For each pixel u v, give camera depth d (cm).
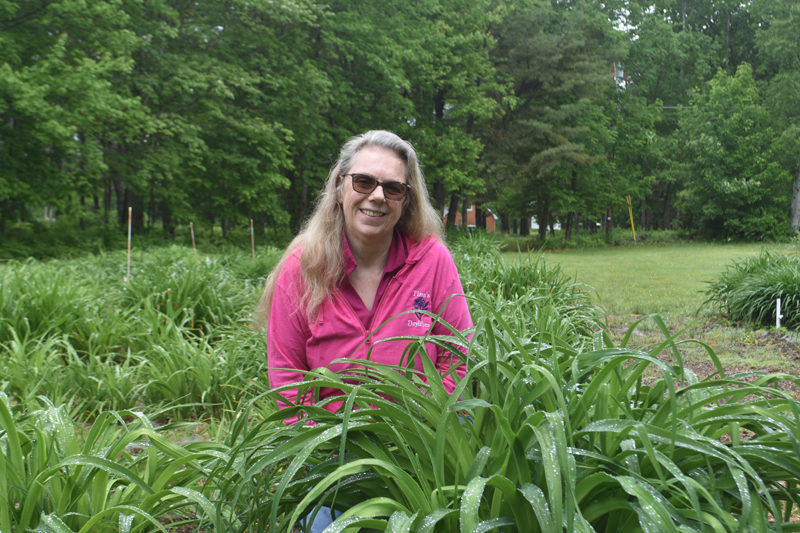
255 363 464
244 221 2512
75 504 181
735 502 170
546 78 3322
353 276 238
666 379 140
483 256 1039
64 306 570
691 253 2628
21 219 2144
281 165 2644
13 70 1766
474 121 3291
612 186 3750
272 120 2466
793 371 548
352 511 138
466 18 3050
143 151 2167
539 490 133
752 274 899
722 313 894
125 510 166
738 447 154
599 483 142
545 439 131
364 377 180
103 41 1908
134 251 1409
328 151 2758
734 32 5259
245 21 2275
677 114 4344
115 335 550
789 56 3634
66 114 1723
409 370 169
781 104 3625
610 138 3691
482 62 3133
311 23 2286
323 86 2391
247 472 155
